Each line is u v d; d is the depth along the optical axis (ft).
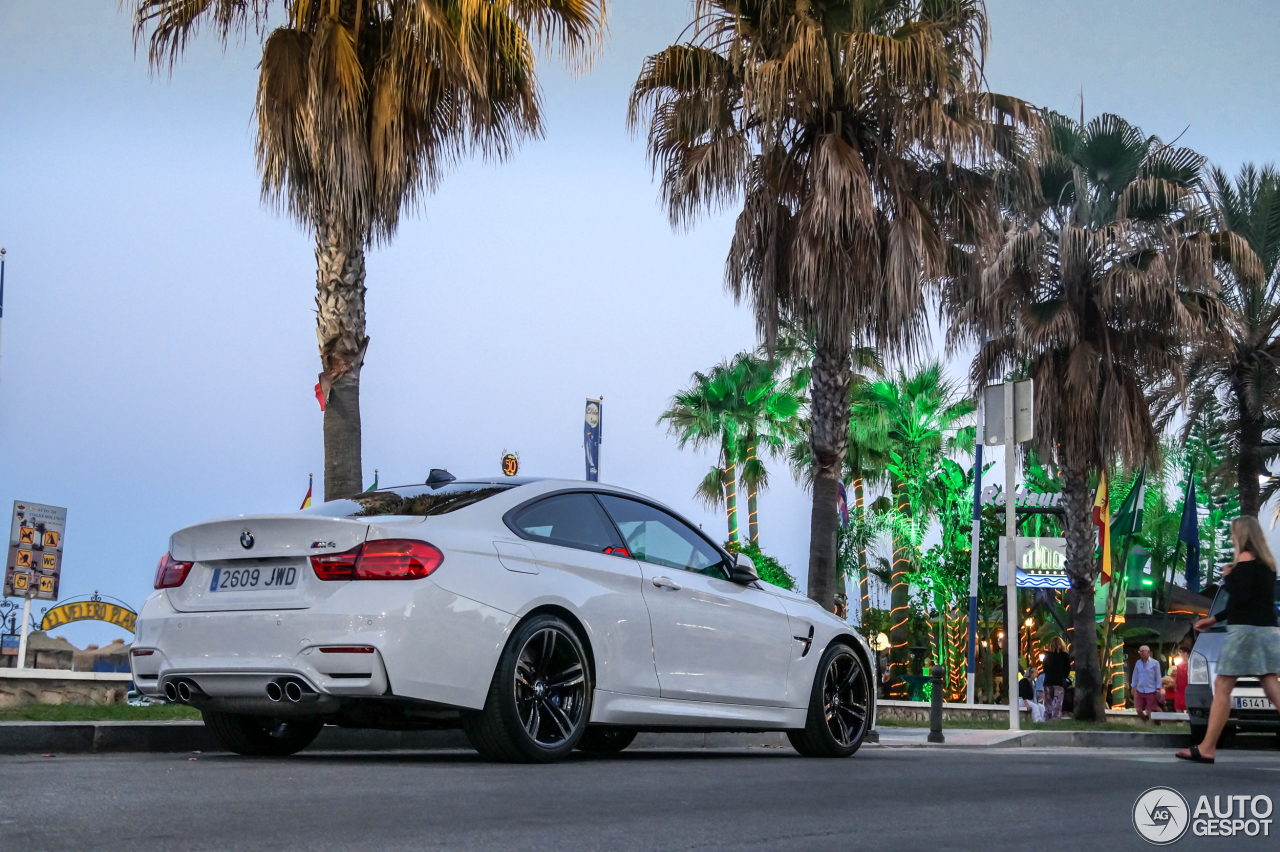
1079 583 74.64
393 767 18.39
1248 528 26.86
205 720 22.04
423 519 19.97
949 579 120.67
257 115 40.98
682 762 21.79
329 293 41.63
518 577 20.10
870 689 26.71
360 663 18.37
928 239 48.62
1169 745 49.42
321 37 40.68
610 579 21.67
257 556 19.61
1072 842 12.37
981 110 49.60
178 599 20.34
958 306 72.54
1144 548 136.46
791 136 50.65
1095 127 73.31
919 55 46.55
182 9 41.55
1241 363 86.84
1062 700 80.94
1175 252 68.80
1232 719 44.73
